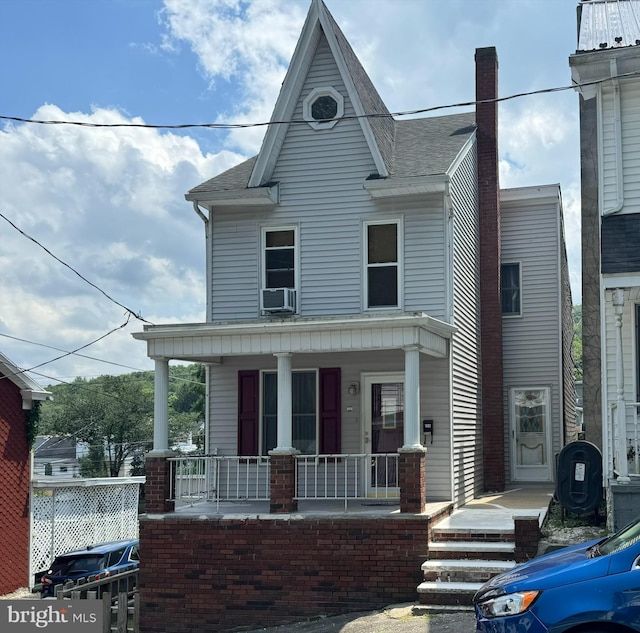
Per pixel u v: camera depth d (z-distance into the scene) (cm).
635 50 1381
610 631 653
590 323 1479
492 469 1961
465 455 1728
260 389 1711
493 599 703
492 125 2031
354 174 1680
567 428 2431
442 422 1596
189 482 1656
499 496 1856
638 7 1758
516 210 2252
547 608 666
